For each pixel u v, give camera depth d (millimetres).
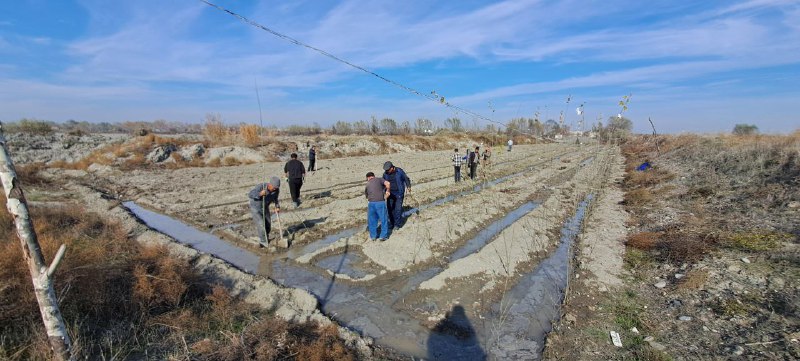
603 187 17422
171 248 8750
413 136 45906
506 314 6086
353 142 37125
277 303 6285
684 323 5551
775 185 11484
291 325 5504
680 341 5133
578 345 5188
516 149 43875
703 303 5988
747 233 8375
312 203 13344
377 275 7473
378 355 5016
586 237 9703
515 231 10070
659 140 35750
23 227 2762
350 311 6180
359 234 9688
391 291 6844
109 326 5160
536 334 5574
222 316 5715
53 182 18297
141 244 8680
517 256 8328
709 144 22422
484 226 11031
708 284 6469
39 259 2877
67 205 12281
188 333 5188
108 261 6797
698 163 18672
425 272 7688
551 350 5090
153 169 23312
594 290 6801
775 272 6441
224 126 33188
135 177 20156
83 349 4492
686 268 7238
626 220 11414
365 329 5668
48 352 4121
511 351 5172
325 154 32719
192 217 11680
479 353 5125
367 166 26016
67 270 5488
